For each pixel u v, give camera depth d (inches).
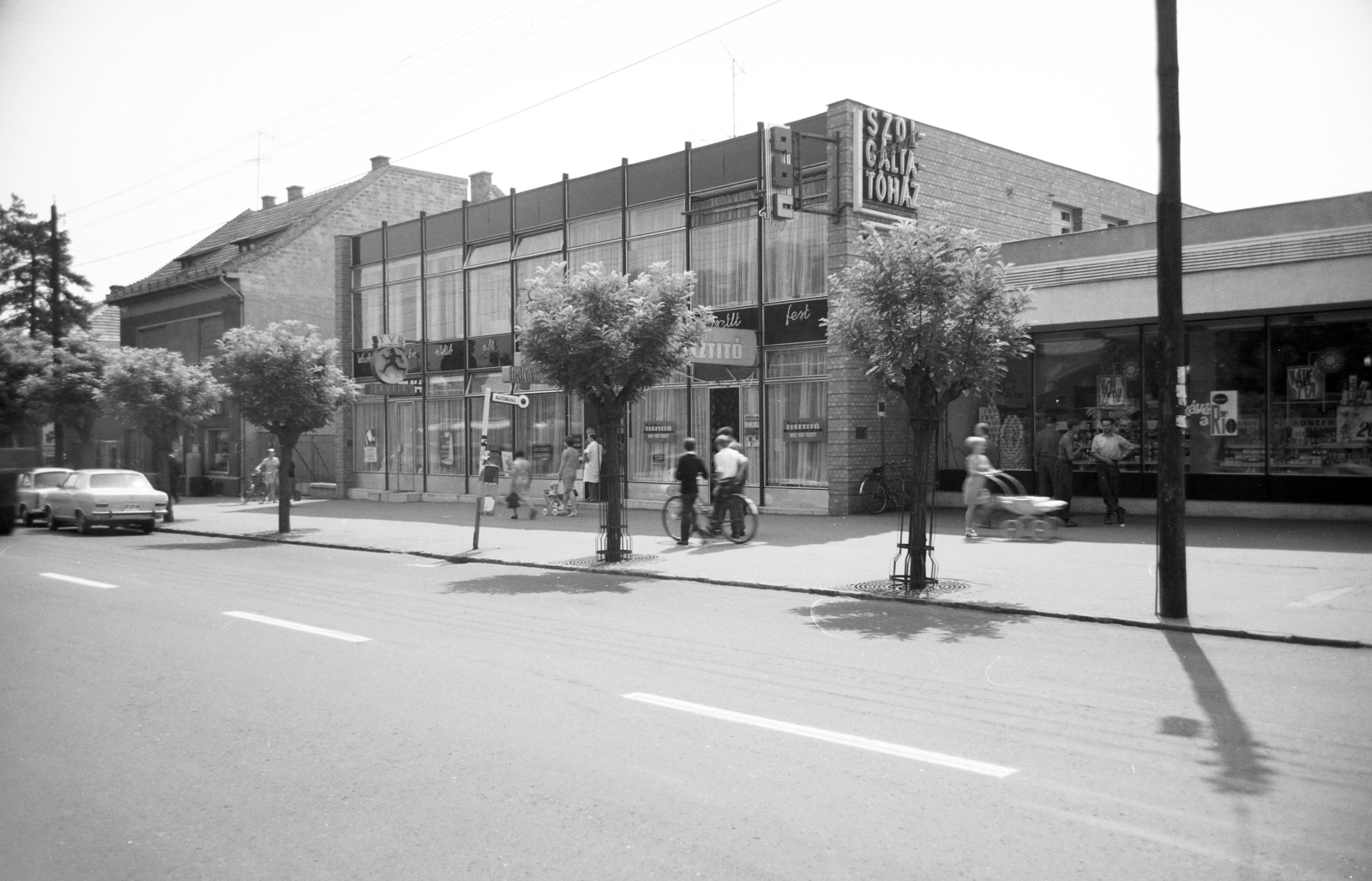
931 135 864.3
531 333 563.5
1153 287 677.3
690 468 661.3
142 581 545.3
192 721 260.8
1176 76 376.8
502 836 180.9
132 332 1627.7
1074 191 1033.5
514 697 280.2
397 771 218.2
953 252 436.1
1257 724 245.1
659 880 161.6
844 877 161.6
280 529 825.5
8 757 234.2
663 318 568.4
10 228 1537.9
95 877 168.9
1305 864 164.6
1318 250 616.4
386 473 1250.6
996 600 421.1
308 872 168.4
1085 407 765.9
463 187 1630.2
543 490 1049.5
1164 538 377.4
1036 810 189.6
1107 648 338.3
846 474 784.3
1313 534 589.6
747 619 406.0
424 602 458.9
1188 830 178.9
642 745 232.7
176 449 1465.3
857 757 221.9
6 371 1075.3
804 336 816.3
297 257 1450.5
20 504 1002.1
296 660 333.4
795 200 775.1
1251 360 693.9
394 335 1159.6
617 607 438.6
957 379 450.6
